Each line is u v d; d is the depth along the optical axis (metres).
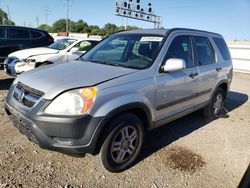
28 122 2.88
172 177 3.34
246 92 9.39
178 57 4.06
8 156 3.48
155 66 3.59
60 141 2.85
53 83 2.97
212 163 3.75
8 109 3.30
